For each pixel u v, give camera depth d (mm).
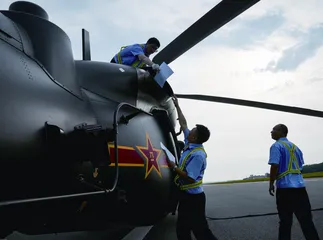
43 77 2326
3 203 1543
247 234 5176
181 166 3402
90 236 5168
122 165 3096
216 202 9445
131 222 3477
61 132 2174
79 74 3303
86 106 2861
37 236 5098
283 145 3887
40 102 2125
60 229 2912
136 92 3904
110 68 3697
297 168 3807
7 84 1862
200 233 3244
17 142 1826
